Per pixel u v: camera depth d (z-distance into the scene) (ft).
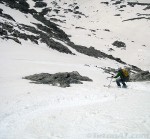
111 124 33.60
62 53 261.44
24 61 131.75
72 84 77.61
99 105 46.52
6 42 195.72
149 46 517.14
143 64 415.23
